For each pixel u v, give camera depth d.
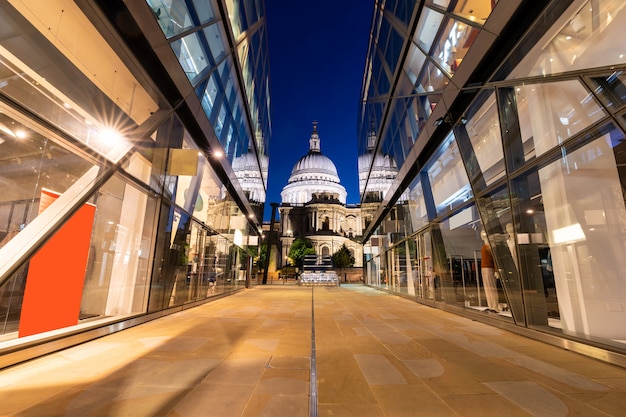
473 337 5.89
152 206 7.73
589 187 5.00
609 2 4.21
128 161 6.45
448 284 10.30
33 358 4.17
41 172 6.94
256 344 5.22
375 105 19.23
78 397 2.94
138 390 3.15
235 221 17.70
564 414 2.67
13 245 4.08
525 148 6.20
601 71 3.87
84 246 5.77
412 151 12.00
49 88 5.36
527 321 5.95
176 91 7.64
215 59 10.26
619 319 4.61
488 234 7.43
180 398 2.96
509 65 6.08
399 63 11.87
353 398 3.00
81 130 5.41
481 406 2.84
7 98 4.06
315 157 101.31
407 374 3.72
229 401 2.90
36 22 5.23
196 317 8.32
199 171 10.64
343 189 99.00
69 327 5.25
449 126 9.08
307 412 2.69
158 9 6.27
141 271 7.64
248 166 19.64
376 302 13.13
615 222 4.67
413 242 13.85
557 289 5.58
